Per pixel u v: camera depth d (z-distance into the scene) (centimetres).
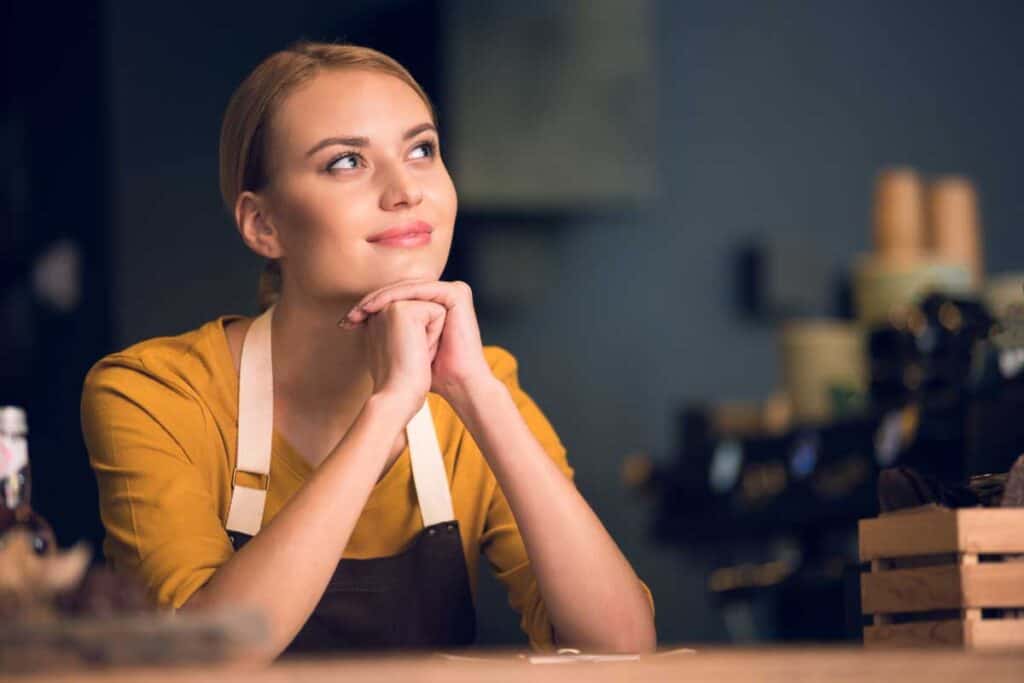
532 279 666
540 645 223
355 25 650
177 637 110
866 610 174
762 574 516
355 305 214
